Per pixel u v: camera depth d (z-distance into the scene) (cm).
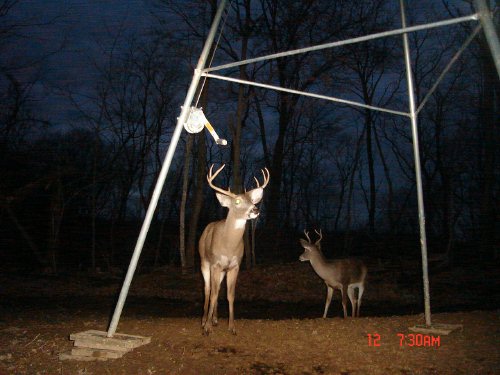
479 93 2591
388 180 2803
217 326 816
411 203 3359
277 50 2497
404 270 2119
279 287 1772
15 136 2258
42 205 2486
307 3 2436
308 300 1585
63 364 590
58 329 780
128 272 630
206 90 2156
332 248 2866
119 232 2792
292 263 2089
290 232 3195
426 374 581
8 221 2381
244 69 2159
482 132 2678
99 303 1363
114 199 3153
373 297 1655
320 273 1040
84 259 2425
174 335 736
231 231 751
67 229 2664
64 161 2595
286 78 2603
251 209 742
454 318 877
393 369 598
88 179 2702
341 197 3612
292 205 3962
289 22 2458
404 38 742
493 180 2281
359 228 3475
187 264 2030
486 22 423
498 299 1602
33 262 2267
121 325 812
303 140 3325
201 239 830
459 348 679
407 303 1561
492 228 2233
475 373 580
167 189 3103
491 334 750
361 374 583
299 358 638
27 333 742
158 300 1484
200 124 617
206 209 3469
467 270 2033
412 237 2948
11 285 1620
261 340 720
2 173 2303
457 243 2700
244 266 2277
